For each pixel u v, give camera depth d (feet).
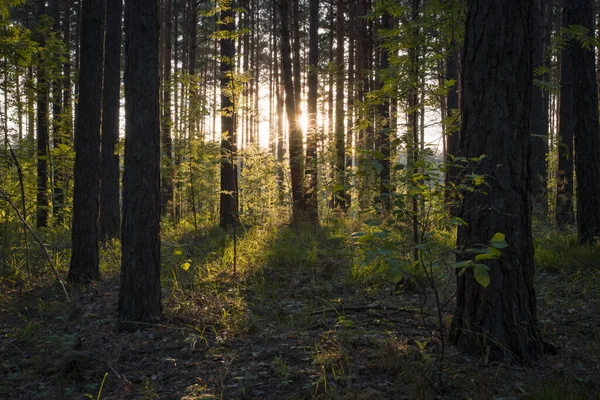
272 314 17.89
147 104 17.03
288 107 39.60
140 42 16.83
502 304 12.50
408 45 18.95
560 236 27.32
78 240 24.08
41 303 20.44
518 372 11.79
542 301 17.33
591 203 24.27
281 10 39.40
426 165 11.14
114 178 34.88
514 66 12.39
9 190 33.83
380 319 16.42
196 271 24.23
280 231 35.14
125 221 17.13
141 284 17.01
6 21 22.53
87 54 23.93
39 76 34.94
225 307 18.52
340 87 36.17
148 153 17.11
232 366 13.65
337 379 11.98
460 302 13.32
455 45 18.15
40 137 41.27
